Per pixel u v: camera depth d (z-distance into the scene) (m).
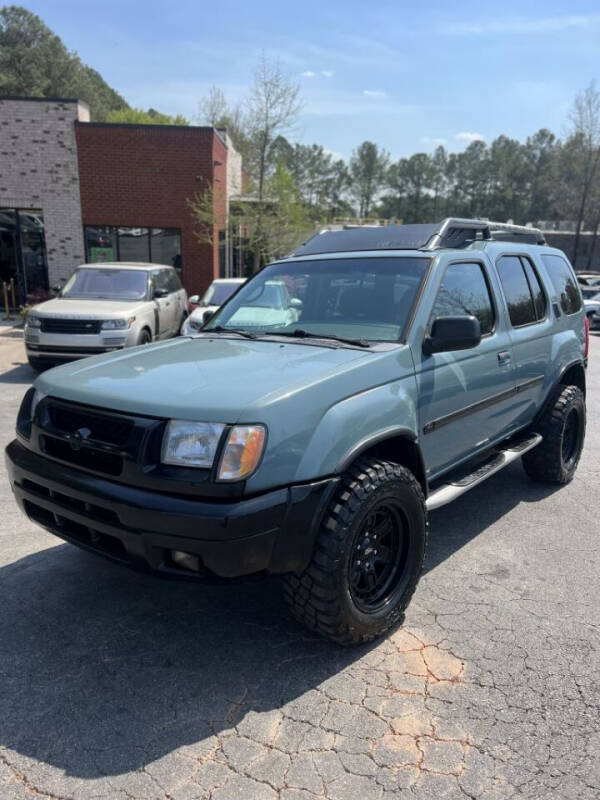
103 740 2.40
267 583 3.67
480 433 4.09
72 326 9.22
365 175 107.12
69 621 3.22
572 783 2.21
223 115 47.16
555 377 5.08
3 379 9.64
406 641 3.07
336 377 2.85
